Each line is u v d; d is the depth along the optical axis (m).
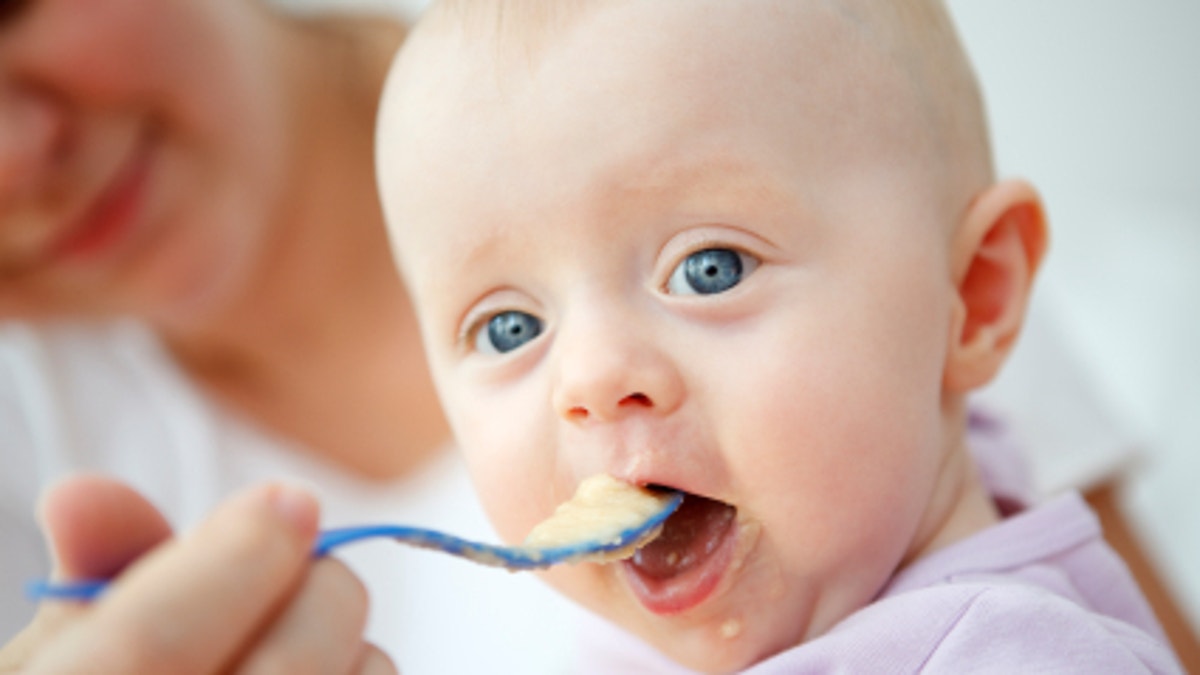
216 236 1.39
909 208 0.78
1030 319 1.50
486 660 1.58
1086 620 0.68
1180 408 1.75
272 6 1.76
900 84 0.80
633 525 0.67
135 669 0.48
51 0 1.20
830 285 0.73
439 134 0.79
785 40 0.76
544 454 0.75
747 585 0.73
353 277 1.57
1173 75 2.22
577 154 0.73
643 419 0.70
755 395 0.70
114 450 1.63
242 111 1.39
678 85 0.73
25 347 1.65
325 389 1.61
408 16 1.98
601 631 0.91
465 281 0.79
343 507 1.60
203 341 1.58
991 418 1.11
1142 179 2.24
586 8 0.77
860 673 0.70
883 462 0.73
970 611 0.69
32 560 1.70
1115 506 1.46
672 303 0.72
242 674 0.52
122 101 1.26
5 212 1.22
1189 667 1.36
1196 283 1.81
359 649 0.59
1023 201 0.86
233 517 0.54
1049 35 2.28
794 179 0.74
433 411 1.62
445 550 0.60
